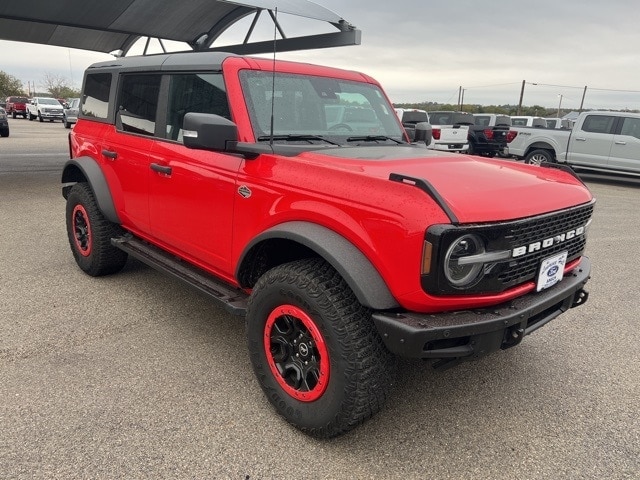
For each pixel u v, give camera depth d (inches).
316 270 102.5
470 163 125.3
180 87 145.5
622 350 155.2
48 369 131.0
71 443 103.4
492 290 96.7
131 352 141.9
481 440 110.7
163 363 136.7
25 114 1695.4
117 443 104.1
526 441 110.8
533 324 107.7
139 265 216.1
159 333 154.2
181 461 100.0
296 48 333.4
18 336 148.2
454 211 90.4
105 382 126.2
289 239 105.7
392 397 126.1
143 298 180.1
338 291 99.0
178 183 141.2
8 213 303.1
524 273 102.4
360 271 94.8
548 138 569.9
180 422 112.0
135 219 166.7
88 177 179.2
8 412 112.4
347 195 99.3
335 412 100.5
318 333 100.9
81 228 196.9
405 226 90.4
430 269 89.1
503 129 689.0
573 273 123.0
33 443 103.0
